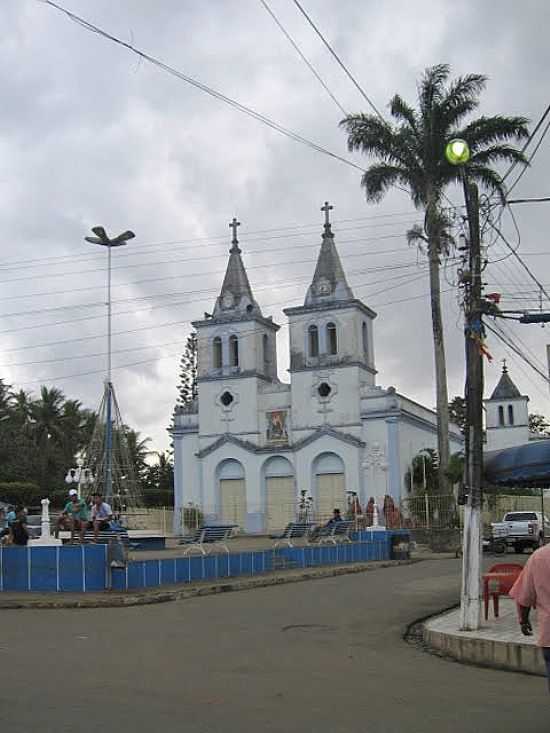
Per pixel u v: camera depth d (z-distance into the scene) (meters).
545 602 7.12
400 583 22.80
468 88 38.72
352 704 9.08
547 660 7.06
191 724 8.02
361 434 50.31
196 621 15.77
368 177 38.97
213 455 53.44
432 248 38.03
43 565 19.56
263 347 54.91
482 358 14.05
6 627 14.79
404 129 39.06
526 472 14.81
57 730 7.68
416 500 39.91
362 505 49.47
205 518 52.62
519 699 9.46
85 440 74.31
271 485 52.25
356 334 51.50
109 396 40.25
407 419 51.28
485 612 14.27
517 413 72.00
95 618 16.06
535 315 14.88
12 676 10.23
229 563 23.48
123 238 39.00
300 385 52.09
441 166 38.06
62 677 10.20
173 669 10.94
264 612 17.12
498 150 37.91
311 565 27.28
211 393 54.16
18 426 70.69
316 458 51.12
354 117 39.09
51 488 65.19
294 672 11.02
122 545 19.77
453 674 11.11
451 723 8.27
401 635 14.56
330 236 53.34
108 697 9.10
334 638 14.16
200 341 54.91
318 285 52.38
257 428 52.78
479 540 13.39
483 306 14.20
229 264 55.50
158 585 20.56
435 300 38.09
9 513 31.17
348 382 51.00
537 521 36.31
